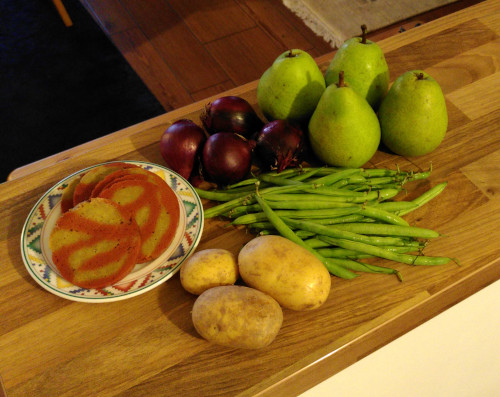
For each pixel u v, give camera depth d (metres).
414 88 0.83
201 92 1.80
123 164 0.85
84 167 0.93
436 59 1.13
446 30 1.20
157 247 0.77
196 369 0.68
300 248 0.70
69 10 2.46
